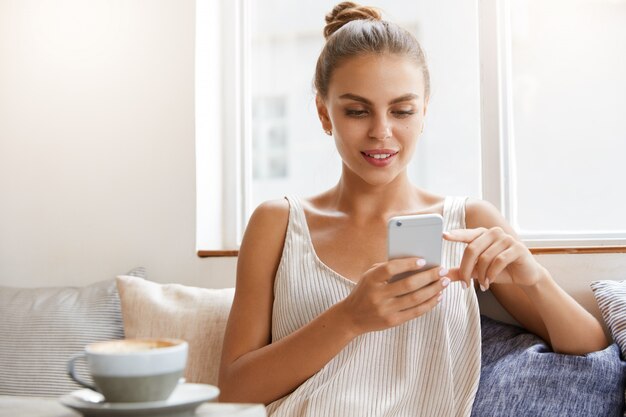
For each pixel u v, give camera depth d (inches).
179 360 28.5
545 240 74.1
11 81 88.8
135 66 84.4
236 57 87.0
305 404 53.0
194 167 81.3
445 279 47.3
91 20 86.4
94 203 85.0
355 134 56.3
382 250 58.8
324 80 59.3
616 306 61.5
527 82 77.6
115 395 27.6
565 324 56.7
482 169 77.5
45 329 73.2
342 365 54.5
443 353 55.1
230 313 60.6
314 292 57.3
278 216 61.5
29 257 87.4
